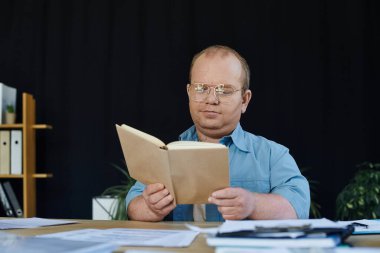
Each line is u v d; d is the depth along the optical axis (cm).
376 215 259
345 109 320
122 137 119
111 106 343
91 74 347
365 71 321
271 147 154
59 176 344
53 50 352
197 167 109
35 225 117
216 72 145
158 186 116
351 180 290
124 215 273
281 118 323
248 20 331
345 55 322
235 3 333
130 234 94
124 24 346
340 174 317
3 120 324
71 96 348
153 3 343
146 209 125
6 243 78
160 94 338
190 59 336
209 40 335
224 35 333
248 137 158
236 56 150
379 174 270
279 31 328
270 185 148
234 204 110
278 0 329
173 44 339
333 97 321
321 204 317
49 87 350
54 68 351
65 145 346
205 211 149
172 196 116
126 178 333
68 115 347
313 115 321
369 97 320
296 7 328
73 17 352
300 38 326
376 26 322
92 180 341
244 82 151
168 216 157
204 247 78
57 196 343
